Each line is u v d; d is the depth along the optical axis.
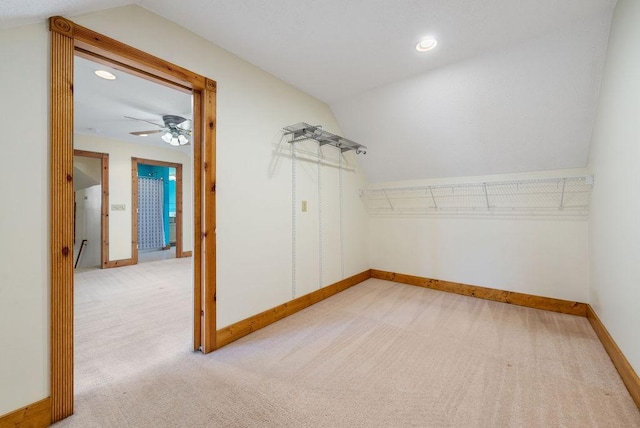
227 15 1.79
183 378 1.73
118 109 3.44
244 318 2.33
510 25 1.90
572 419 1.38
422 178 3.71
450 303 3.12
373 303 3.12
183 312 2.85
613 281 1.90
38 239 1.31
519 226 3.08
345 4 1.69
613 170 1.87
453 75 2.50
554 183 2.87
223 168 2.16
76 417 1.40
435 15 1.80
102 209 4.91
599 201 2.25
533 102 2.43
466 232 3.42
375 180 4.12
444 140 3.11
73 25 1.41
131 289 3.67
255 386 1.66
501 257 3.19
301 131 2.73
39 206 1.32
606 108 2.00
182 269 4.88
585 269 2.73
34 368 1.30
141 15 1.70
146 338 2.28
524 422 1.36
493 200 3.22
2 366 1.22
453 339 2.25
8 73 1.23
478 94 2.55
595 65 2.07
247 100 2.35
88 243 5.39
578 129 2.48
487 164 3.14
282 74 2.58
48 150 1.34
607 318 2.05
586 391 1.59
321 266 3.25
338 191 3.56
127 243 5.21
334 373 1.79
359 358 1.97
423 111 2.93
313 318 2.69
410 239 3.87
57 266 1.37
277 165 2.66
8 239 1.24
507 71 2.31
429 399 1.54
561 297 2.85
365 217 4.17
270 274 2.58
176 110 3.47
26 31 1.27
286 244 2.76
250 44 2.11
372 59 2.33
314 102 3.12
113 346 2.14
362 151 3.66
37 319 1.31
